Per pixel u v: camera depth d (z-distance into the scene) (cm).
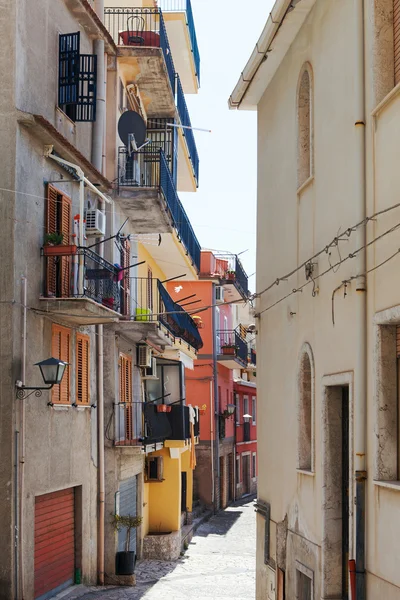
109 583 2125
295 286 1481
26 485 1602
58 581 1823
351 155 1183
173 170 2728
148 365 2608
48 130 1648
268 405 1673
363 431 1094
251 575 2500
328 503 1264
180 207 2816
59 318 1781
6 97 1588
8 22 1602
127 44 2383
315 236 1362
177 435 2848
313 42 1395
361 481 1088
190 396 4378
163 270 3359
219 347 4638
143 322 2236
